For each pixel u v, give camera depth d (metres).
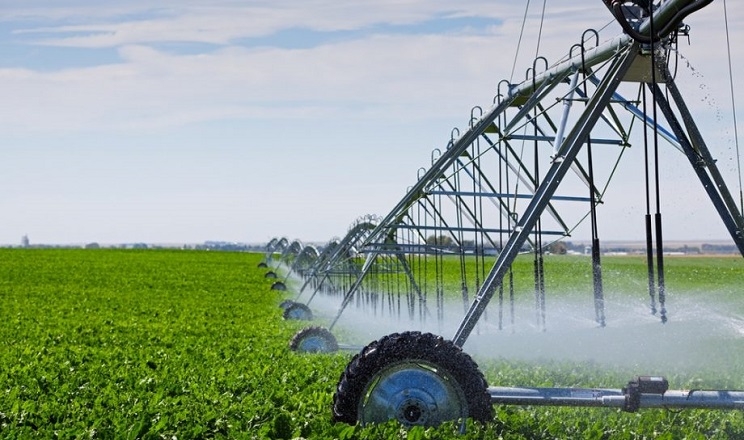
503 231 15.34
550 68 13.13
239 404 11.99
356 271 28.42
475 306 10.05
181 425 10.76
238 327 27.08
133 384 14.86
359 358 9.21
